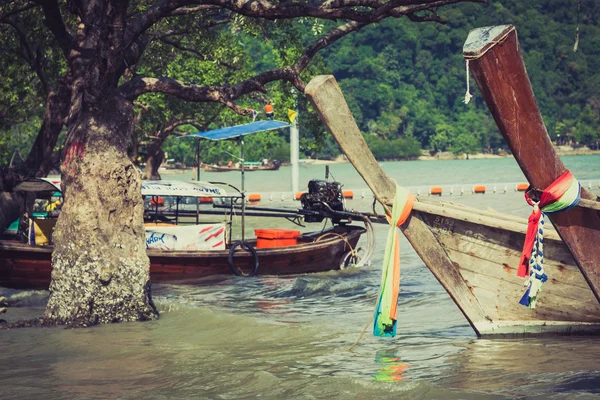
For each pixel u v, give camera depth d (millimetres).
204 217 34250
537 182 8203
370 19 13422
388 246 10312
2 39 27953
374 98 196625
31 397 9586
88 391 9797
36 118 58312
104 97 13555
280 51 25094
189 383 10047
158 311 14492
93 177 13508
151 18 13742
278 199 44969
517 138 7914
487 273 10930
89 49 14852
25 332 12914
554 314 11266
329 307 15672
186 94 14305
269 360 11102
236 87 14609
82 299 13414
